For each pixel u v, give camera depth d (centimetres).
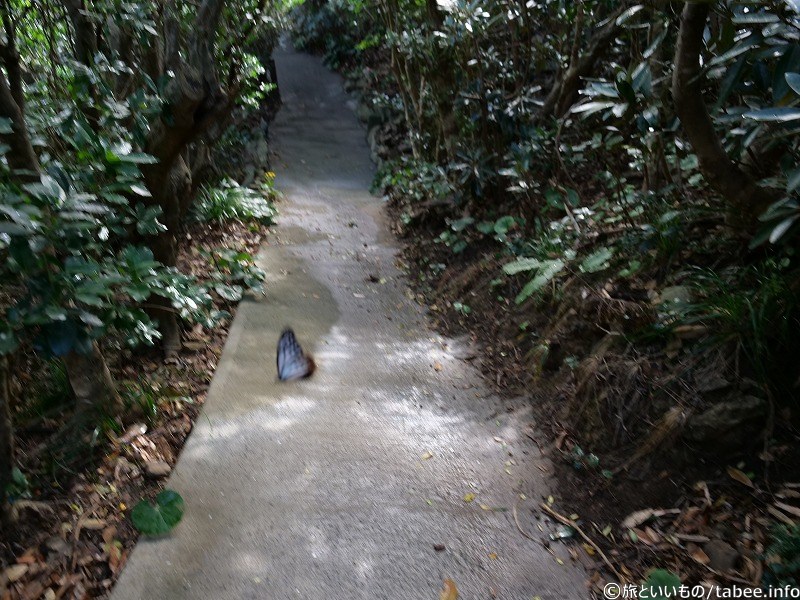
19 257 260
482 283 586
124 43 512
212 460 361
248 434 386
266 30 1045
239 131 1116
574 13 665
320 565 295
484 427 405
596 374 383
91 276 286
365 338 538
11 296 404
